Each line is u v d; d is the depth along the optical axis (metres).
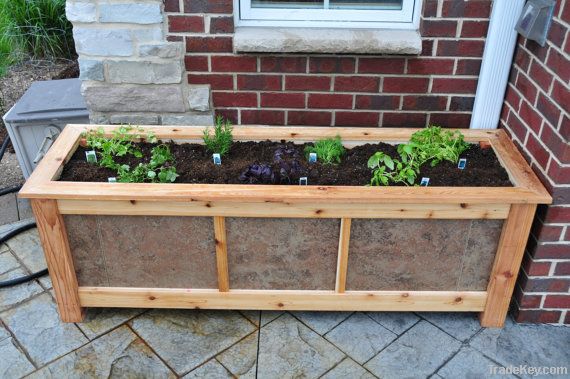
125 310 2.72
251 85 2.87
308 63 2.80
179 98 2.89
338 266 2.48
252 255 2.49
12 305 2.74
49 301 2.76
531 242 2.48
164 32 2.72
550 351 2.51
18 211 3.40
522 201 2.25
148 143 2.81
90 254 2.49
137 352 2.49
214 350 2.50
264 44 2.69
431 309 2.62
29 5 4.96
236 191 2.31
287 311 2.72
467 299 2.57
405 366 2.43
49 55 5.13
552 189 2.29
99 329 2.61
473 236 2.41
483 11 2.63
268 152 2.74
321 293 2.57
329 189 2.32
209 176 2.54
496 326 2.62
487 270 2.50
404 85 2.85
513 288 2.53
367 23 2.85
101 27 2.68
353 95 2.89
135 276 2.56
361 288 2.57
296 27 2.85
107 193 2.29
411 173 2.43
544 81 2.34
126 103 2.90
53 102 3.25
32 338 2.56
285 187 2.34
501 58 2.67
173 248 2.47
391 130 2.82
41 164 2.51
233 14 2.69
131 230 2.43
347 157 2.71
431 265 2.50
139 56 2.76
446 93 2.86
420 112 2.93
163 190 2.31
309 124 2.99
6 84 4.73
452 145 2.67
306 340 2.55
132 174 2.49
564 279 2.51
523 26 2.43
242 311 2.72
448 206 2.30
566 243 2.41
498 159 2.61
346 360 2.46
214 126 2.88
